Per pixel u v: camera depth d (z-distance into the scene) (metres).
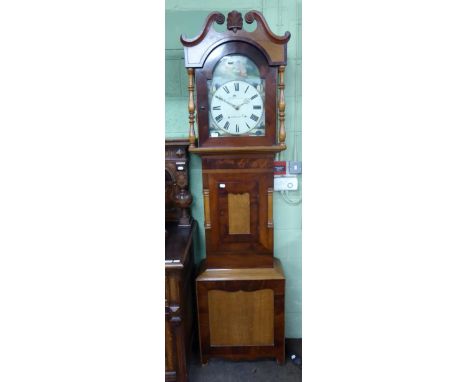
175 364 1.44
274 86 1.41
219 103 1.43
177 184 1.65
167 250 1.40
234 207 1.52
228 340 1.60
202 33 1.37
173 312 1.39
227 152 1.46
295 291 1.85
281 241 1.81
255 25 1.62
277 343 1.61
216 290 1.55
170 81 1.66
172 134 1.69
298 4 1.61
